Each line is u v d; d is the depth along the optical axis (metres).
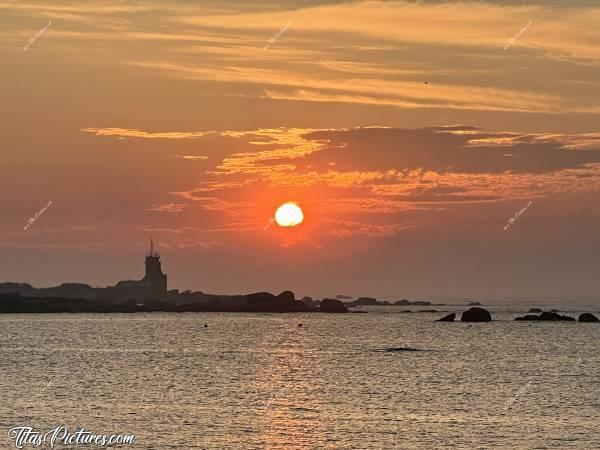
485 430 172.12
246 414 189.00
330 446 157.38
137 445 157.88
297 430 171.00
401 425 176.75
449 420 183.00
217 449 154.75
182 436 165.12
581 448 157.25
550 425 177.88
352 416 187.38
